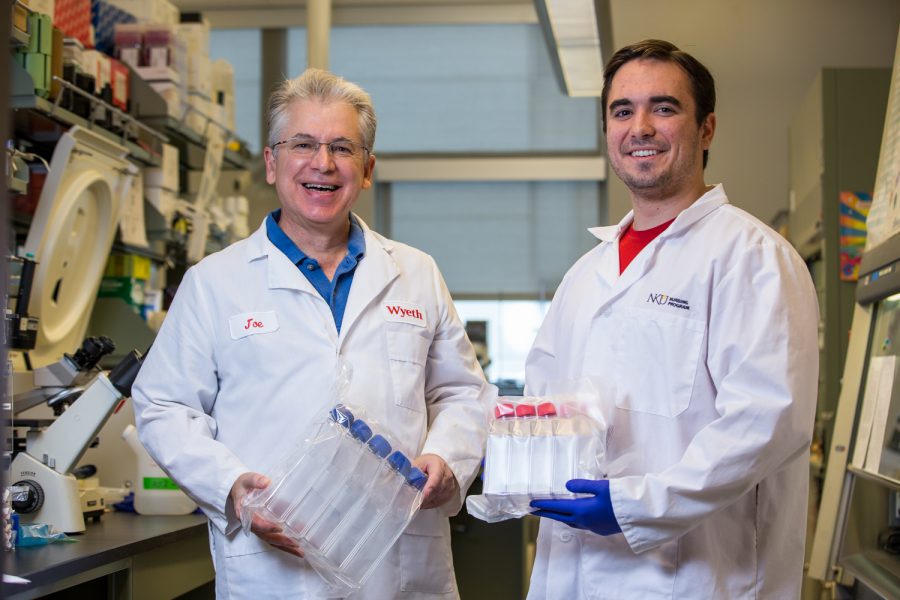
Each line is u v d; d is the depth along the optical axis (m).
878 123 3.70
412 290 2.08
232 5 8.91
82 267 3.08
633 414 1.74
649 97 1.79
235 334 1.93
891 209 2.49
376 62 9.16
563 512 1.61
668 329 1.72
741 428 1.56
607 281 1.87
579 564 1.78
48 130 3.20
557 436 1.67
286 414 1.88
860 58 4.55
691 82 1.81
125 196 3.27
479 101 9.11
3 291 0.97
